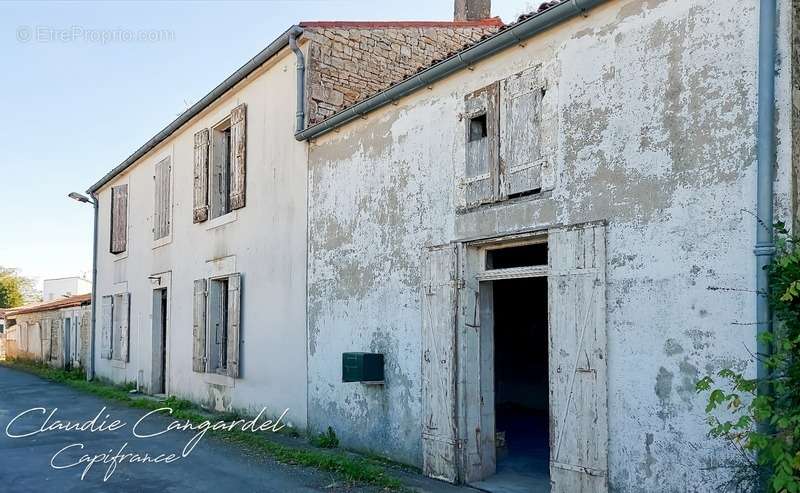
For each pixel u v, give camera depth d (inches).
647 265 192.4
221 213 479.8
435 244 270.5
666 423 184.7
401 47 411.5
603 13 209.9
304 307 358.6
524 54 236.4
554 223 220.8
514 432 362.3
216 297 470.9
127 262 649.0
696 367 178.5
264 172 407.5
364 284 312.3
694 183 182.1
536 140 229.5
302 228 364.5
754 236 168.1
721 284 174.4
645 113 195.6
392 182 297.7
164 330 582.6
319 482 260.7
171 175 548.4
